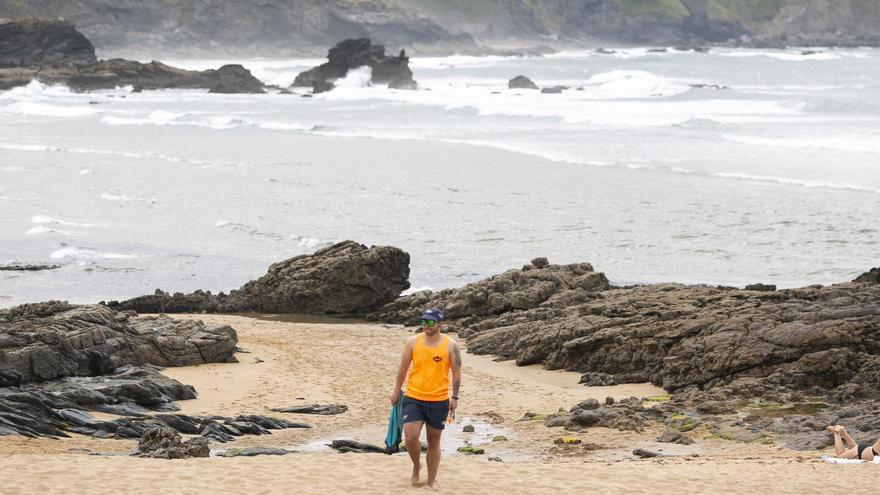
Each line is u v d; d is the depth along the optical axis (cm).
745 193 9444
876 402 3678
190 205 9512
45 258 7531
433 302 6372
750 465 2666
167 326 5100
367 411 4019
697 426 3566
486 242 7981
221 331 5109
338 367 4900
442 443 3441
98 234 8338
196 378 4581
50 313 4847
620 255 7444
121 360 4544
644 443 3350
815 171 10475
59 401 3725
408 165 11769
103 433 3447
